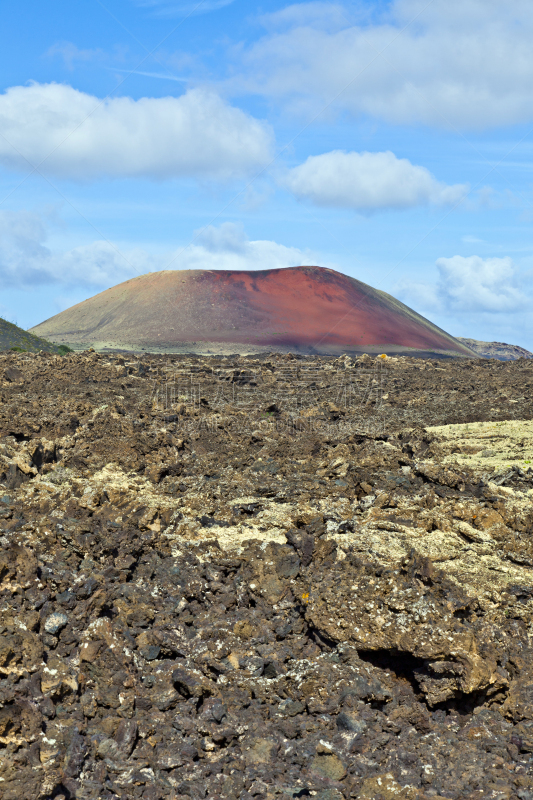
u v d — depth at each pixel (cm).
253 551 1159
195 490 1725
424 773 733
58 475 1775
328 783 712
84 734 740
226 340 16075
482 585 1131
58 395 3384
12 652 762
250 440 2303
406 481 1711
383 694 834
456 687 833
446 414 3269
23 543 1141
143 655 885
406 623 872
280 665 882
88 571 1044
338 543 1287
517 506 1498
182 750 746
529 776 722
